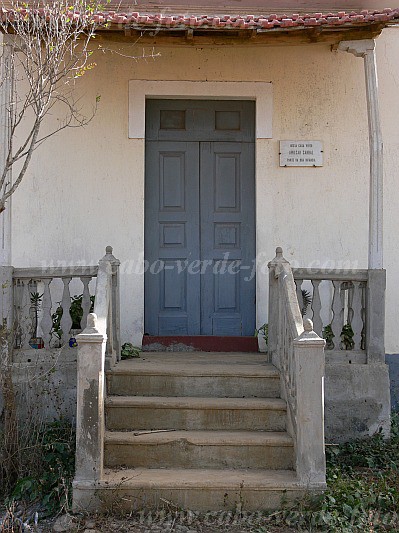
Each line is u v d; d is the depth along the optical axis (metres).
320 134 8.88
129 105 8.79
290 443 6.31
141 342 8.69
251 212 9.09
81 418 5.93
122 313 8.72
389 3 8.95
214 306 9.05
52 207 8.70
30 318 7.57
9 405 6.72
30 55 6.76
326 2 8.94
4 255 7.41
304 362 6.00
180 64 8.84
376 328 7.59
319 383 5.99
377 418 7.59
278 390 7.09
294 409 6.28
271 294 7.68
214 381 7.09
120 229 8.77
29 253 8.63
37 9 7.24
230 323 9.02
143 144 8.80
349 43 7.70
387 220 8.80
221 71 8.87
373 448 7.32
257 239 8.84
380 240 7.56
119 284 8.13
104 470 6.20
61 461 6.57
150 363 7.60
